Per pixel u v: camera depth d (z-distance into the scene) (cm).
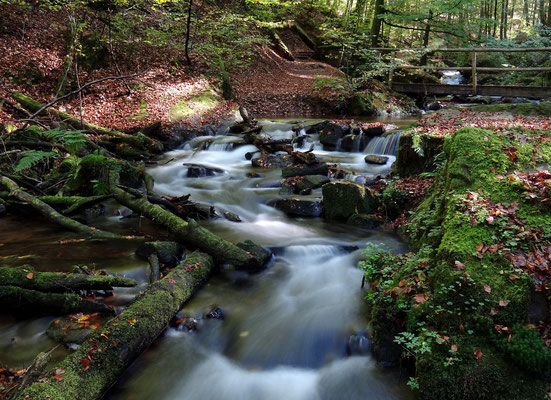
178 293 452
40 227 658
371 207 705
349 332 420
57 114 1029
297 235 643
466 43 1808
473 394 311
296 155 944
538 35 1947
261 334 429
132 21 1518
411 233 586
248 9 2039
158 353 397
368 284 500
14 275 432
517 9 3566
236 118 1367
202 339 421
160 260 534
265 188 845
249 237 633
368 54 1650
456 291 358
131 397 348
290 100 1608
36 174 813
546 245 374
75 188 756
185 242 586
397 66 1594
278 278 534
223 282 519
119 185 693
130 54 1434
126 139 1022
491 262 371
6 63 1162
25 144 814
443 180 561
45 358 331
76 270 478
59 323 412
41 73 1198
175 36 1662
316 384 370
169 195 809
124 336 370
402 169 791
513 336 323
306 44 2425
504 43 1783
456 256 383
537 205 414
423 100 1752
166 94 1314
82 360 339
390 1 2114
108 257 547
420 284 397
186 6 1692
